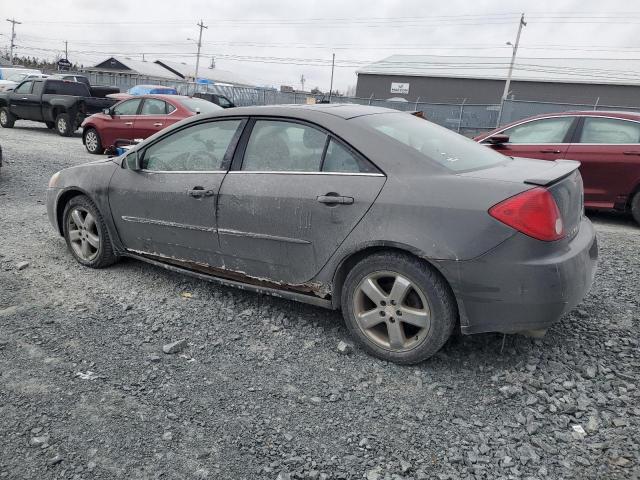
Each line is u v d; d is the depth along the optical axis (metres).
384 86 50.12
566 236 2.94
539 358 3.24
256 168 3.59
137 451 2.39
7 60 76.38
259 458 2.37
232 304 3.99
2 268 4.59
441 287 2.95
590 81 43.56
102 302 3.97
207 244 3.82
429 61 53.09
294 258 3.41
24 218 6.32
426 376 3.06
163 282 4.41
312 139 3.40
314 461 2.35
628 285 4.54
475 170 3.16
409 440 2.51
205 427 2.57
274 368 3.13
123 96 19.34
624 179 6.98
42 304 3.90
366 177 3.15
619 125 7.06
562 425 2.62
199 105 12.05
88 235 4.64
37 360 3.11
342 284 3.38
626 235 6.63
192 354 3.26
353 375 3.07
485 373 3.09
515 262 2.76
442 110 24.58
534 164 3.50
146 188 4.08
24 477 2.21
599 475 2.28
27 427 2.51
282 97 33.25
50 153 12.07
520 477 2.27
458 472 2.30
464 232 2.83
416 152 3.15
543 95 45.31
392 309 3.11
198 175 3.82
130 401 2.75
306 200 3.29
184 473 2.27
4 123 18.14
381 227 3.03
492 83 46.62
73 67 68.00
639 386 2.94
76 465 2.29
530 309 2.80
